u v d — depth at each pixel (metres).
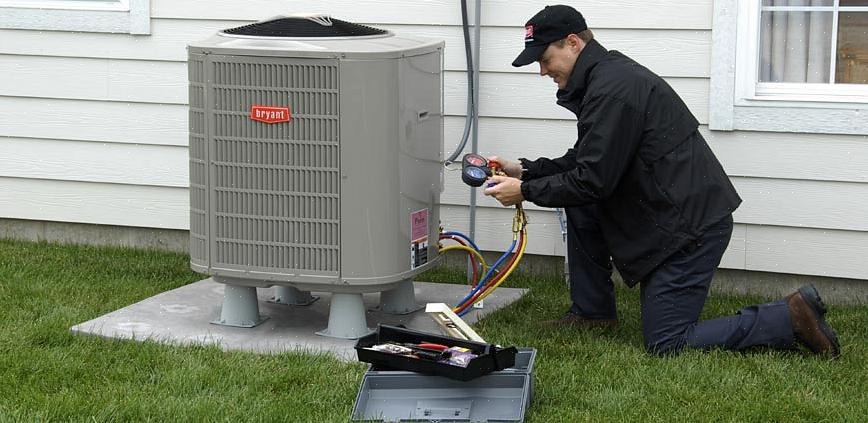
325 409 4.12
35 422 3.93
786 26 5.64
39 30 6.59
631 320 5.28
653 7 5.68
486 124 6.03
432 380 4.11
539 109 5.94
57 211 6.79
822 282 5.75
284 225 4.86
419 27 6.04
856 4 5.55
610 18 5.75
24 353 4.61
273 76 4.73
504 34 5.92
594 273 5.10
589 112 4.57
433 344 4.26
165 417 4.02
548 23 4.70
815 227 5.66
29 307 5.34
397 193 4.81
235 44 4.76
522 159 5.11
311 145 4.75
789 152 5.61
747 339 4.62
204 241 4.99
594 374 4.46
